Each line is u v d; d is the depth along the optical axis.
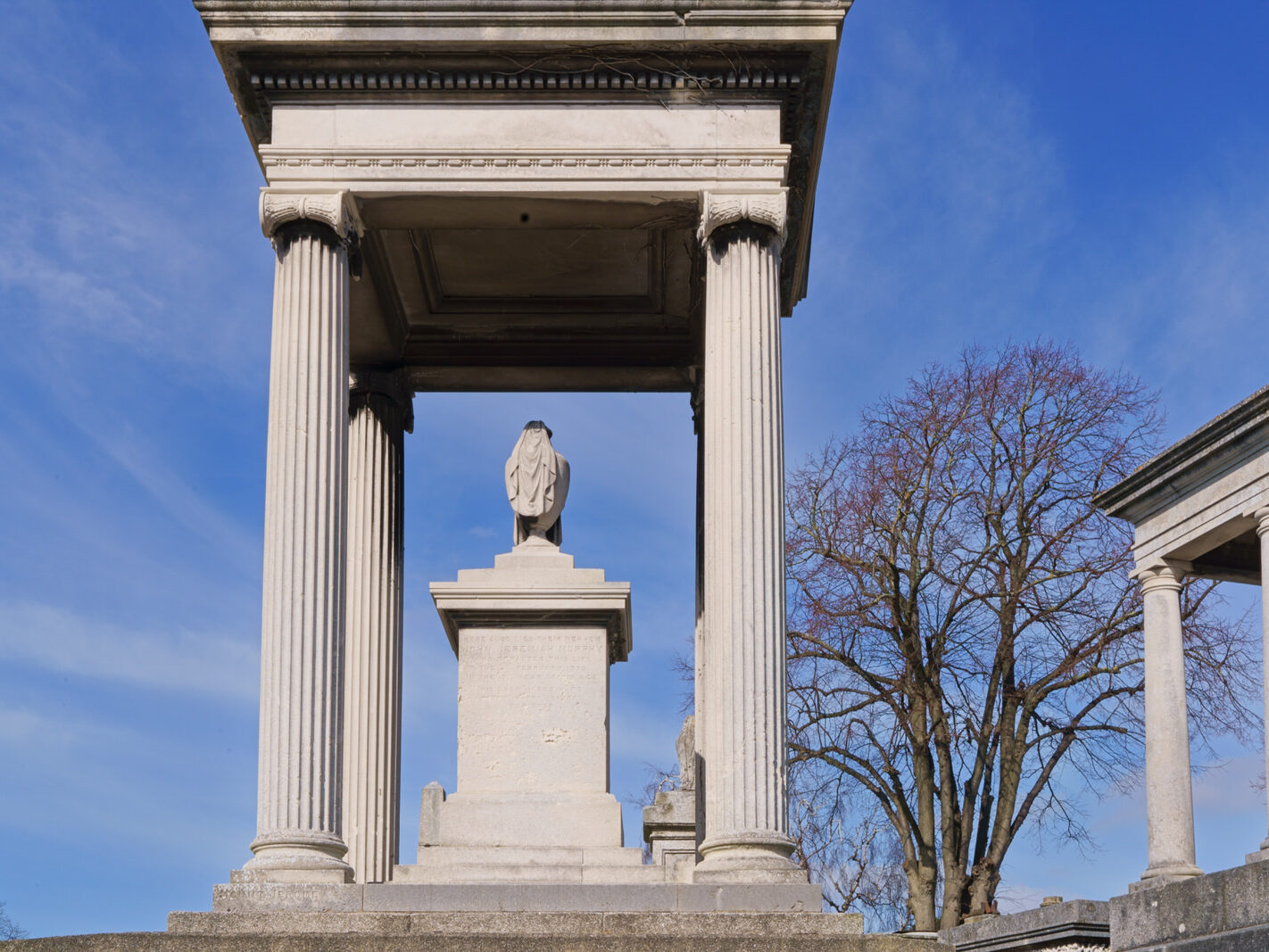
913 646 31.66
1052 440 32.22
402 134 20.66
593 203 20.98
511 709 20.56
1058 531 31.89
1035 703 31.42
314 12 20.39
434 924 17.55
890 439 33.06
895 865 34.69
